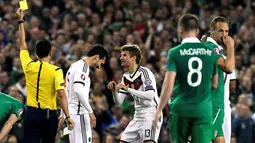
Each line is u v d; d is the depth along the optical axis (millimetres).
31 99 34250
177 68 29031
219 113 32500
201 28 63406
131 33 64688
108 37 61344
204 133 29453
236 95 54750
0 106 34000
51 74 34031
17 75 53125
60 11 70125
